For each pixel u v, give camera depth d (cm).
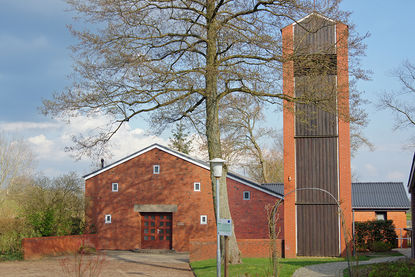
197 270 1917
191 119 2081
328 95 1870
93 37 1772
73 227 2972
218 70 1752
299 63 1841
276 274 1440
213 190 1984
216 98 1967
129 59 1731
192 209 3106
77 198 2997
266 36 1788
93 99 1792
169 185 3147
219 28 1798
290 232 2389
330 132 2411
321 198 2392
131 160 3209
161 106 1916
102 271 1973
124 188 3186
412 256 2120
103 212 3183
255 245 2391
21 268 2042
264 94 1895
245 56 1891
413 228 2084
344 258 2278
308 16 1945
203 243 2323
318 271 1739
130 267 2139
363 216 3322
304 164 2422
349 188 2369
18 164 4812
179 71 1823
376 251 2773
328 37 2373
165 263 2336
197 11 1905
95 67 1783
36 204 2750
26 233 2575
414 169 2025
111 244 3145
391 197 3366
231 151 3794
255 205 3022
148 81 1766
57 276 1786
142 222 3184
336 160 2400
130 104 1867
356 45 1806
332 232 2362
